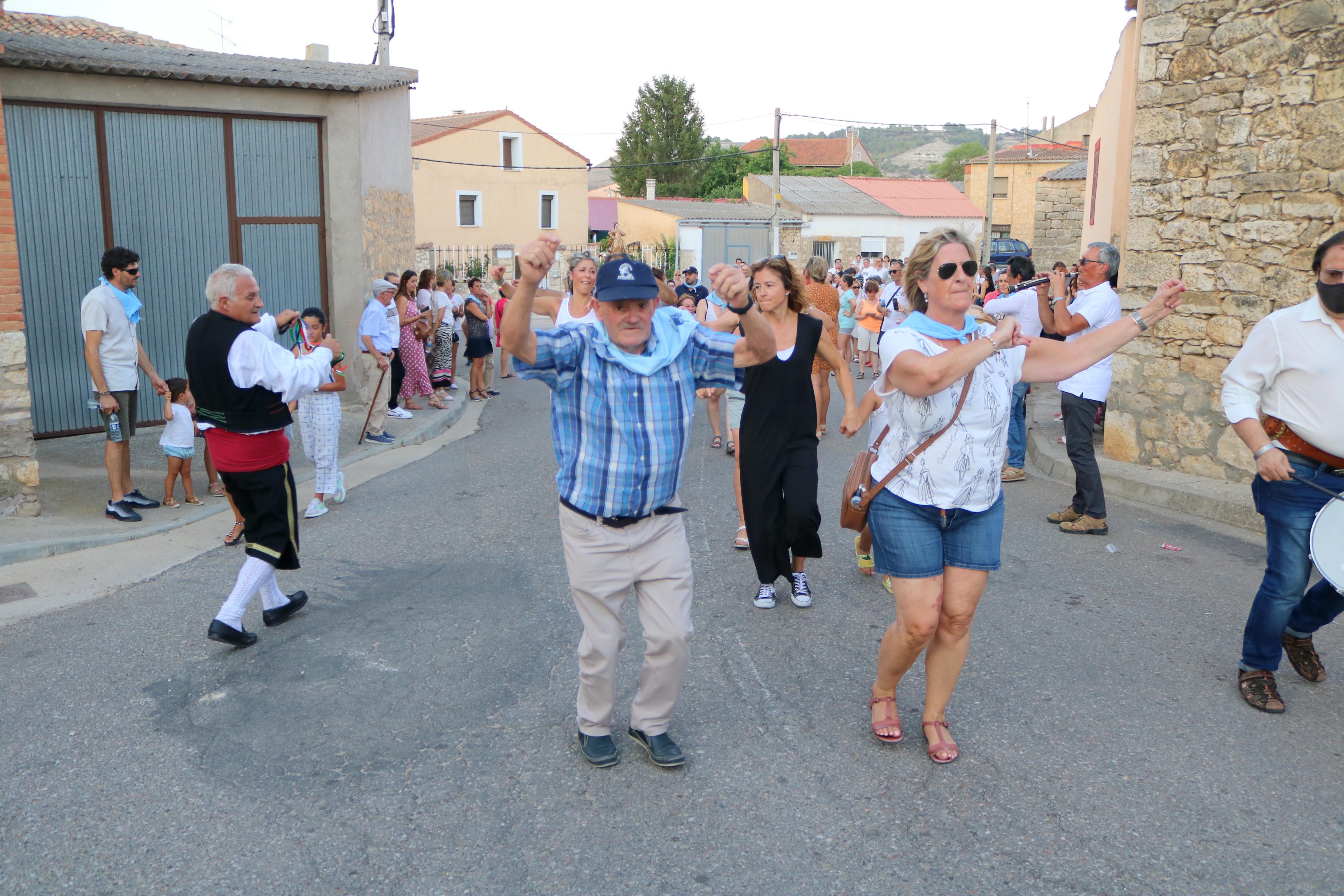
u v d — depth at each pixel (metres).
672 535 3.53
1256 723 4.05
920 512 3.52
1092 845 3.21
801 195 44.69
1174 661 4.66
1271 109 7.27
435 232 42.31
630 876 3.06
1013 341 3.24
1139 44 8.16
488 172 43.22
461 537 6.78
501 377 17.09
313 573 6.02
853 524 3.81
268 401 4.73
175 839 3.24
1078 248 27.53
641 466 3.34
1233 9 7.44
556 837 3.26
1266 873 3.07
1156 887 3.00
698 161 62.94
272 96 11.14
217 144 10.97
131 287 7.20
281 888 3.00
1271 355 4.03
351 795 3.51
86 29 17.53
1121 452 8.65
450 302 13.66
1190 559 6.21
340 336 12.12
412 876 3.06
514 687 4.39
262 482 4.77
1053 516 7.06
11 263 6.76
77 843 3.21
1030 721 4.06
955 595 3.59
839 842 3.23
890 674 3.80
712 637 4.98
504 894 2.97
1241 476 7.68
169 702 4.24
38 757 3.76
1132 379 8.47
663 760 3.67
